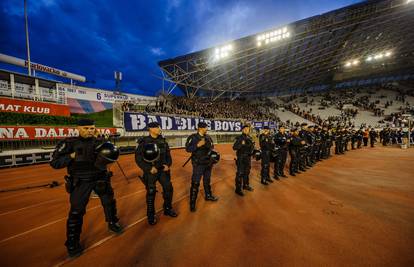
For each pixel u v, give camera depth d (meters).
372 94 38.09
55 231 2.95
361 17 18.31
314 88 44.19
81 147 2.37
